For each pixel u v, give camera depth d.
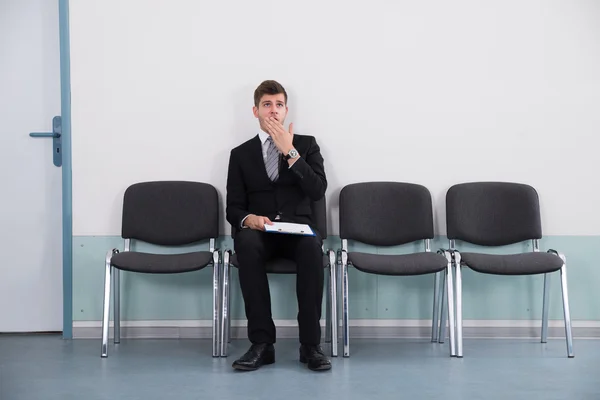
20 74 3.52
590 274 3.54
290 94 3.49
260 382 2.65
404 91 3.51
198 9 3.47
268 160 3.23
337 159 3.51
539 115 3.52
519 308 3.54
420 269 3.00
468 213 3.41
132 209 3.38
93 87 3.46
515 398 2.45
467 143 3.52
